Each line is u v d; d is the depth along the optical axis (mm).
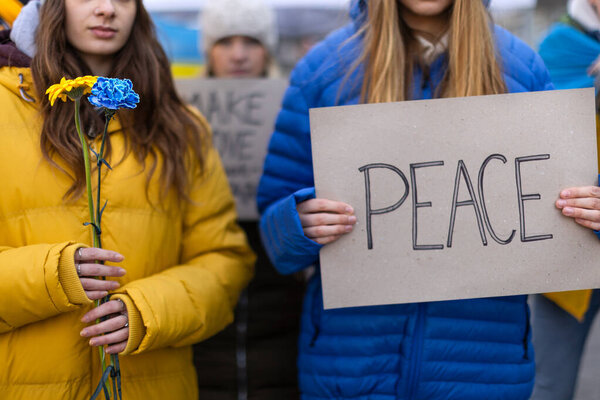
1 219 1998
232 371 2867
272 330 2904
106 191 2072
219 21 3395
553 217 2014
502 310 2162
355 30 2293
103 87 1679
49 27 2096
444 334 2119
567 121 2010
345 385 2152
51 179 2016
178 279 2146
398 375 2143
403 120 2010
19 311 1911
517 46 2273
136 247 2102
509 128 2008
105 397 1863
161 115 2260
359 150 2016
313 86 2273
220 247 2373
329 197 2020
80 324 2018
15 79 2061
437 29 2229
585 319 2812
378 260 2018
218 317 2246
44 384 1979
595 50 2707
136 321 1966
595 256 2020
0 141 1997
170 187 2201
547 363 2854
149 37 2318
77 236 2025
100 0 2107
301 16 4652
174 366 2197
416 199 2012
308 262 2223
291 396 2887
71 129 2055
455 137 2010
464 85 2117
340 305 2023
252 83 3047
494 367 2160
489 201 2010
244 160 3037
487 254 2012
